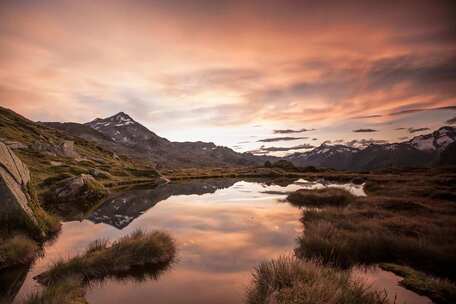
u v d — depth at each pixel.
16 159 21.12
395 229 16.41
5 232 15.52
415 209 22.47
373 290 9.70
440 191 30.50
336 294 7.81
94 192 39.75
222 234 18.75
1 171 17.30
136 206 33.12
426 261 11.89
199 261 13.50
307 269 9.54
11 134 102.69
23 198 18.44
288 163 132.50
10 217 16.31
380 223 17.58
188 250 15.22
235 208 29.84
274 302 8.02
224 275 11.83
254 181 74.12
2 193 16.50
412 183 42.12
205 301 9.66
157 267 12.73
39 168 57.50
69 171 60.44
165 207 31.91
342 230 15.60
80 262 12.12
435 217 19.56
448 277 10.84
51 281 11.20
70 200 36.25
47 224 19.77
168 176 92.19
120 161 138.12
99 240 17.66
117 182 64.94
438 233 14.82
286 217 23.94
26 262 13.55
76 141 153.88
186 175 97.62
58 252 15.21
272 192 45.88
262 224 21.55
